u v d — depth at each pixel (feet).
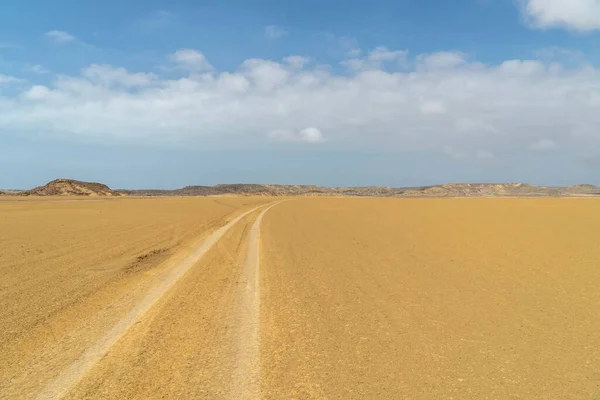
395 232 71.61
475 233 69.51
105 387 16.24
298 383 16.57
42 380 16.81
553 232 70.85
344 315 25.41
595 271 38.32
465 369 17.87
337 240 61.11
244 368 17.95
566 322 24.08
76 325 23.39
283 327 23.25
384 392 15.85
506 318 24.80
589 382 16.74
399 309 26.63
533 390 16.08
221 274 37.73
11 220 88.22
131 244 55.77
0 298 28.40
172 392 15.87
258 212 133.08
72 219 93.81
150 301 28.58
